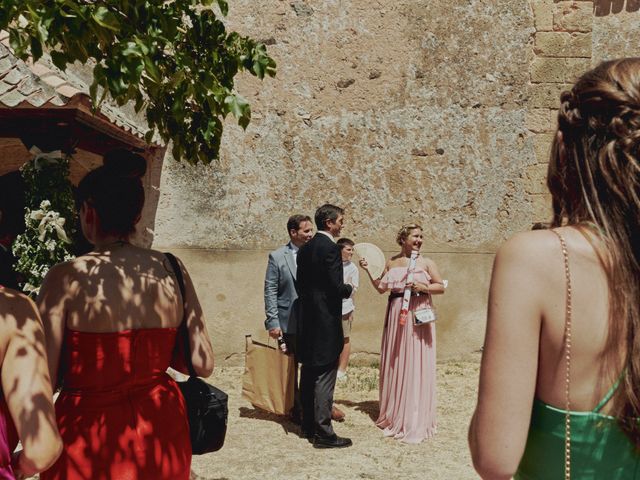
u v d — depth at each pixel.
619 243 1.12
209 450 2.58
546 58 8.35
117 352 2.22
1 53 5.60
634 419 1.10
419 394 5.61
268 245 8.19
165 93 3.21
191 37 3.28
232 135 8.18
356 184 8.27
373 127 8.29
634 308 1.10
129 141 7.24
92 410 2.19
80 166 8.88
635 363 1.09
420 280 5.68
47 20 2.45
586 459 1.12
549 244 1.15
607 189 1.14
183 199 8.13
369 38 8.30
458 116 8.34
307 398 5.50
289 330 5.84
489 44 8.34
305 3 8.27
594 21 8.44
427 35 8.31
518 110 8.37
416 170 8.31
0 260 2.17
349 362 8.13
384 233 8.29
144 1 2.69
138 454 2.17
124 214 2.39
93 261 2.31
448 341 8.31
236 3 8.21
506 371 1.12
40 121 5.58
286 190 8.23
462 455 5.25
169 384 2.36
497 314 1.15
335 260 5.26
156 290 2.35
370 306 8.15
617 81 1.16
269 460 5.08
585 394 1.12
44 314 2.22
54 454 1.74
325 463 5.04
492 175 8.35
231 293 8.13
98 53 2.73
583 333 1.12
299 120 8.25
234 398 6.84
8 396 1.74
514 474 1.15
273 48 8.24
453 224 8.34
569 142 1.21
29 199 5.10
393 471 4.89
